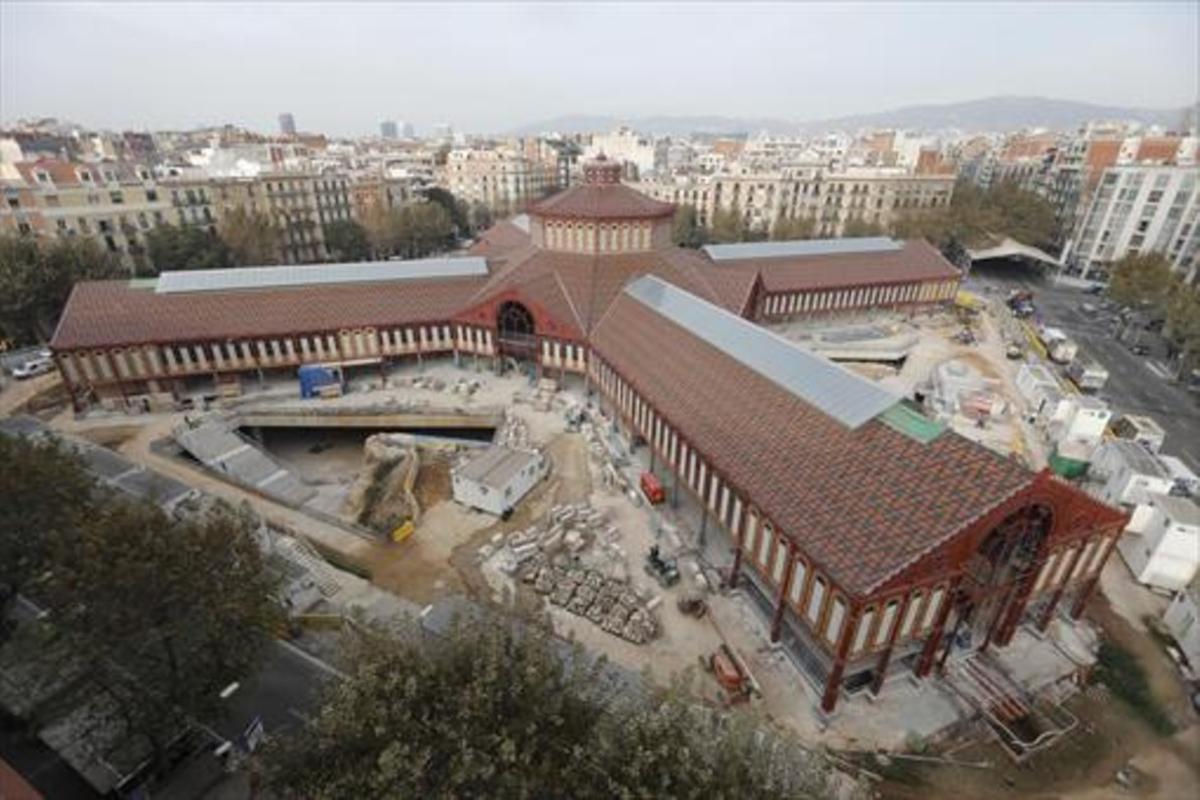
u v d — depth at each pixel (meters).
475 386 73.88
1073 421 61.09
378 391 73.75
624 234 74.88
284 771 21.70
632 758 19.84
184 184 114.25
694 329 56.19
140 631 25.20
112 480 52.19
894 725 33.06
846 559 30.80
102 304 68.56
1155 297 99.94
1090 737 32.94
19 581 29.97
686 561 44.94
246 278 74.38
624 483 54.09
